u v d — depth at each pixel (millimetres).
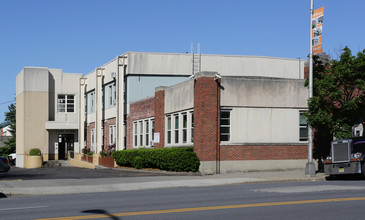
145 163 32719
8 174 33781
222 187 20594
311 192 16281
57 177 27859
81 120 53156
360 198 14211
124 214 11945
